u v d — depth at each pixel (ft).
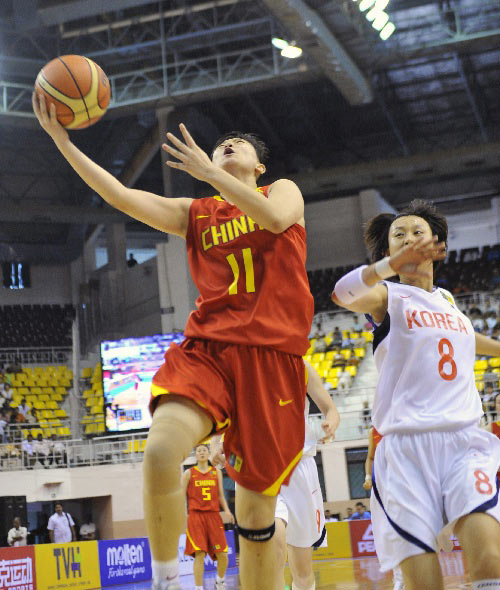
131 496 60.59
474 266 86.53
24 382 79.61
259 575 8.93
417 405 10.18
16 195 91.91
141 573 46.44
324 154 94.22
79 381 81.66
